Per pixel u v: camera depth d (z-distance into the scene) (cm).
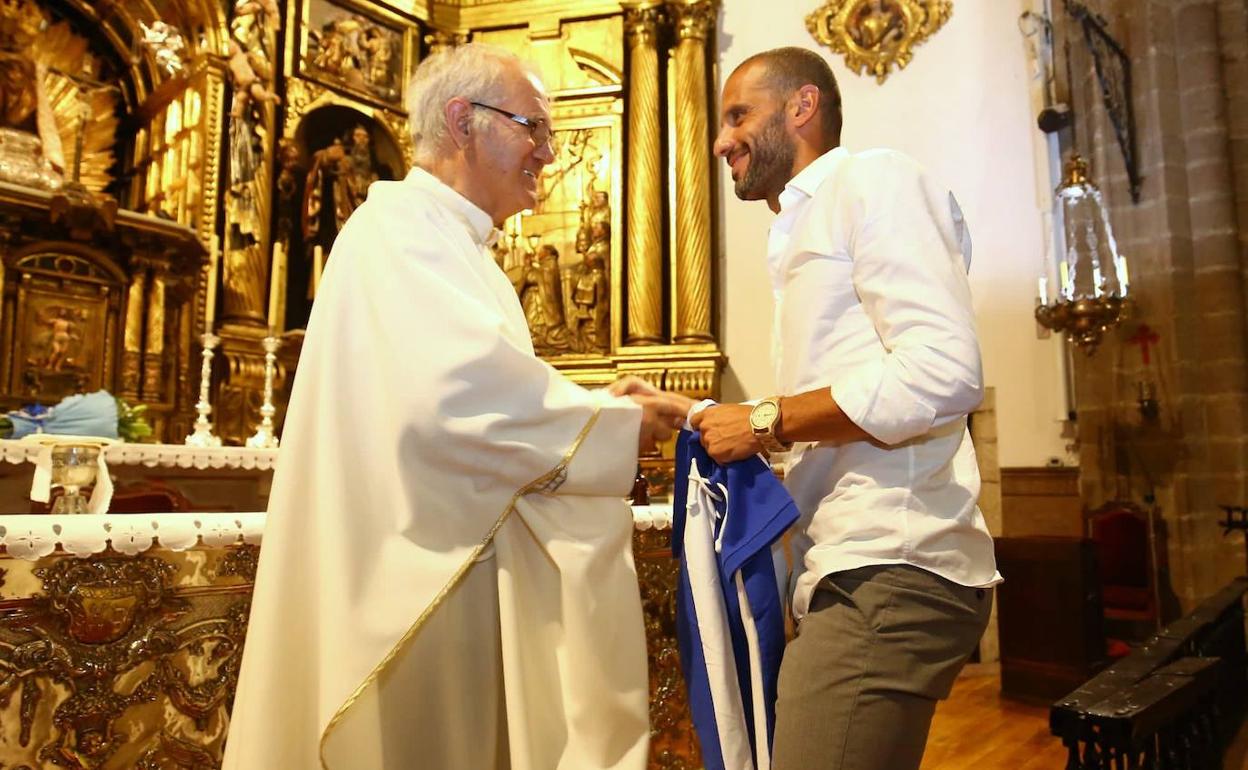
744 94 183
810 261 166
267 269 739
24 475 469
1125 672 179
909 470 153
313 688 152
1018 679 577
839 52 866
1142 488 734
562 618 162
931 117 836
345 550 150
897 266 149
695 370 807
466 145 179
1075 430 767
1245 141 756
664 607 273
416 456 152
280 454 160
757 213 859
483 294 162
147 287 646
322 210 791
